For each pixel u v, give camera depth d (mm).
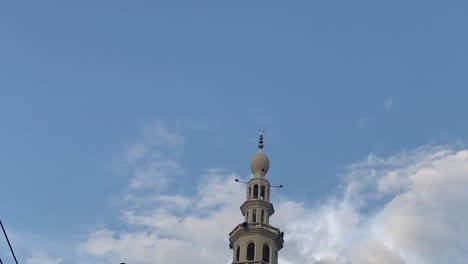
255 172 114062
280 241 107250
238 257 104312
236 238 106250
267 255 104500
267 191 111500
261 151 116062
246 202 109750
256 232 105125
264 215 108750
